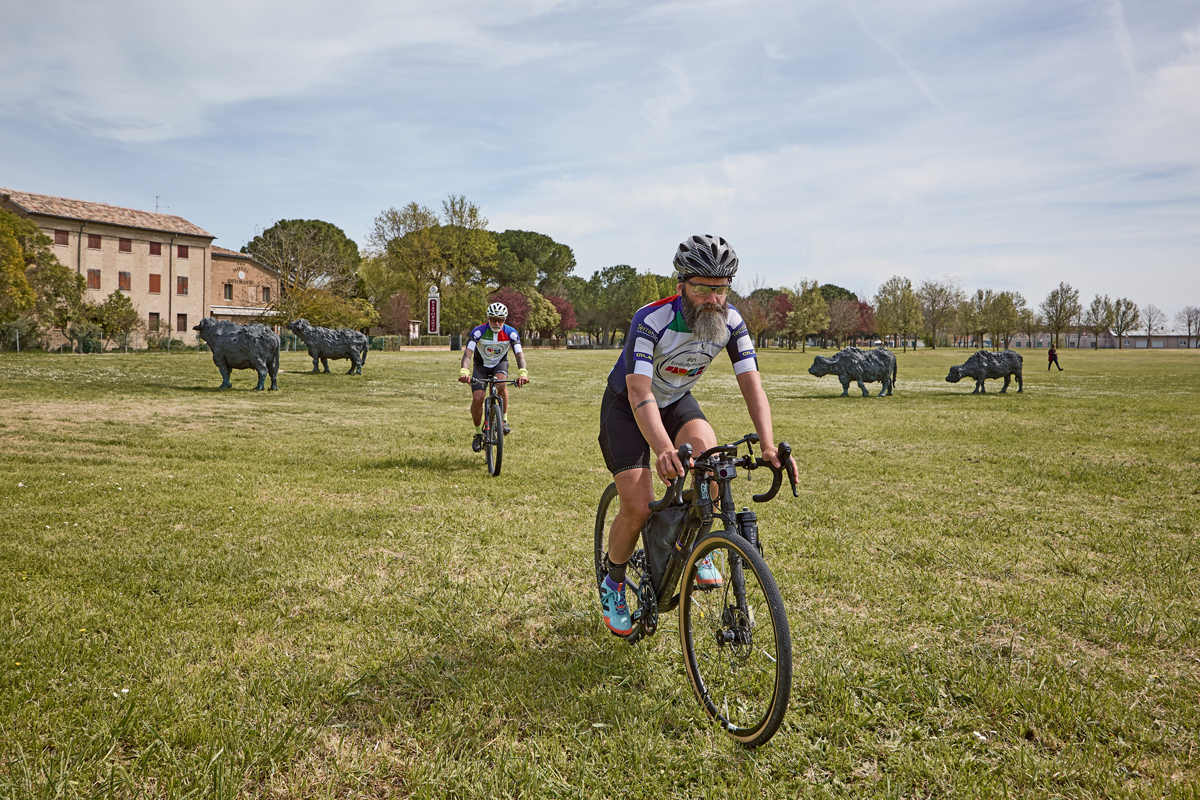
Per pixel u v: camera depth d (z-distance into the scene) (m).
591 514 5.55
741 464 2.42
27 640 2.91
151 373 20.97
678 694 2.67
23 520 4.80
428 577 3.97
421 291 66.75
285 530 4.80
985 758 2.29
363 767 2.19
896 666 2.93
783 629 2.12
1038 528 5.27
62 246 51.66
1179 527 5.30
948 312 90.94
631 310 101.31
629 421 2.95
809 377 31.12
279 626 3.22
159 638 3.01
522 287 90.06
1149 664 3.01
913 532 5.10
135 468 6.86
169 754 2.16
